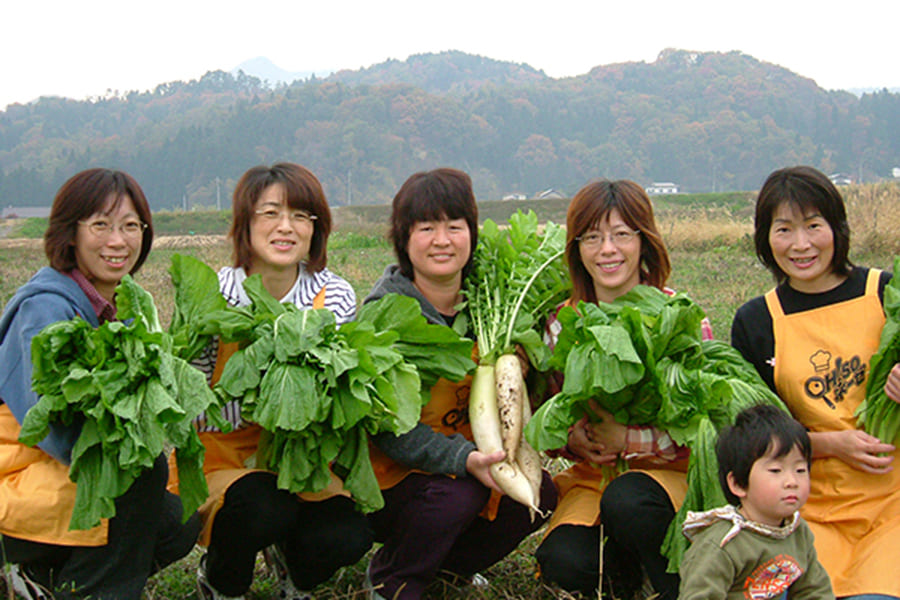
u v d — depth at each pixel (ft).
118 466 9.23
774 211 11.17
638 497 10.53
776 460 8.84
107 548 9.93
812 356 11.23
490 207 214.07
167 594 11.58
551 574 11.14
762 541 9.07
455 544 11.91
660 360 10.41
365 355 9.75
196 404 9.40
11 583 10.34
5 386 10.15
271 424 9.75
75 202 10.84
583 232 11.75
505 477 10.93
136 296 10.13
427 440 11.07
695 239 71.97
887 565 10.02
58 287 10.63
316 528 10.86
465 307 12.47
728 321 30.60
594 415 11.05
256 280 11.15
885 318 11.00
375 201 543.39
